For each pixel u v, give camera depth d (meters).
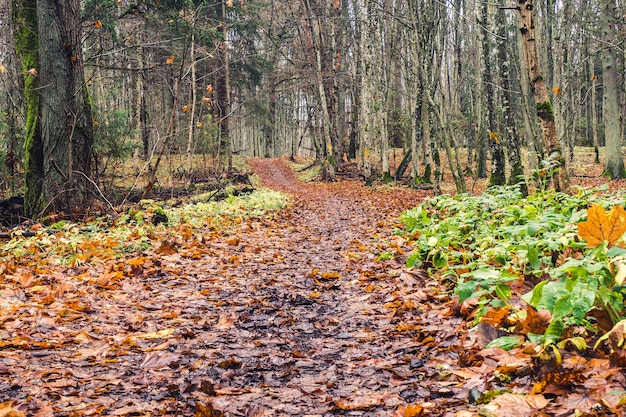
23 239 8.25
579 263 2.88
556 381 2.38
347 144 39.12
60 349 3.95
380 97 26.05
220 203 15.05
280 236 11.11
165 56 23.66
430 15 18.14
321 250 9.23
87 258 7.41
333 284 6.30
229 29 31.52
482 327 3.42
